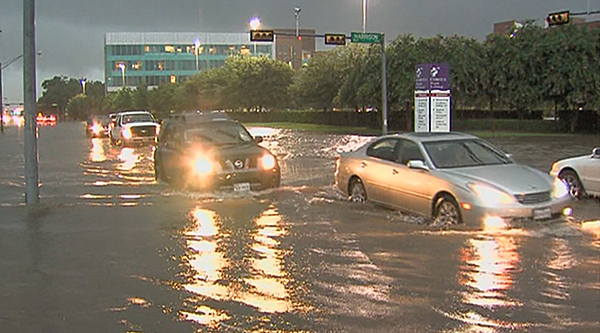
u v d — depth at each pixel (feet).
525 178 33.63
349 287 23.06
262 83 257.96
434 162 35.86
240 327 19.08
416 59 154.10
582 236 31.09
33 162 44.27
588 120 152.87
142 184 55.11
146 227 34.81
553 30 152.05
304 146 109.60
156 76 443.73
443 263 26.27
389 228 33.63
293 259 27.22
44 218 38.11
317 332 18.61
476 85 153.17
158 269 25.89
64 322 19.83
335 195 45.47
